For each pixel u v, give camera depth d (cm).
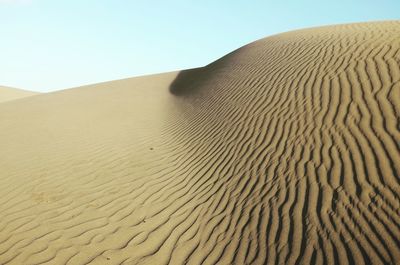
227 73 1356
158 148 920
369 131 540
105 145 977
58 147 974
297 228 423
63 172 777
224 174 643
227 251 432
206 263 420
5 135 1167
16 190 688
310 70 859
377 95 620
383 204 402
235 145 734
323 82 761
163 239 487
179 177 696
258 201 511
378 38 880
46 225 544
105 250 470
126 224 537
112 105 1605
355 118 587
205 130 929
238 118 853
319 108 673
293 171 539
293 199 477
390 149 486
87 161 845
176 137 981
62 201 629
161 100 1686
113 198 632
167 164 784
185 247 461
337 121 604
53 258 457
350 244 368
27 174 773
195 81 1808
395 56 729
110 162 833
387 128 530
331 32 1180
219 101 1078
